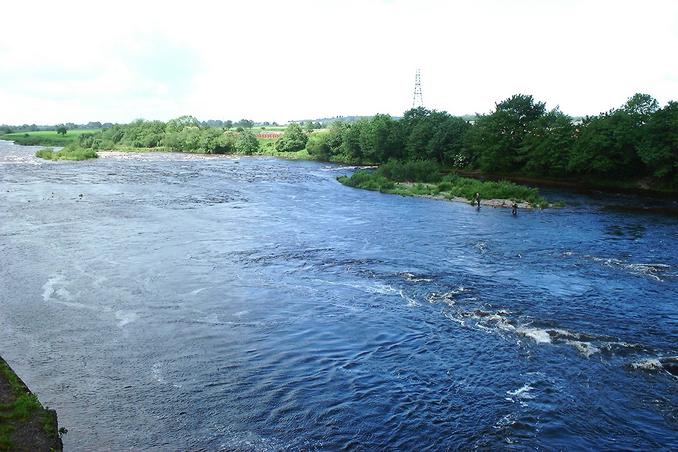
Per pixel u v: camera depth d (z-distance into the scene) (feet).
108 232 158.61
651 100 260.62
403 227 170.71
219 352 81.10
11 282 111.34
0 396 62.08
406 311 96.58
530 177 303.27
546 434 59.41
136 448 57.62
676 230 165.27
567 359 76.79
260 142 596.70
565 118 294.87
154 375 73.97
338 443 58.34
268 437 59.62
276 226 171.22
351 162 423.23
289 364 77.25
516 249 141.28
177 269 121.80
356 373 74.28
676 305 98.78
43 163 395.96
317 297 104.37
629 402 65.72
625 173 268.62
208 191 254.06
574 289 107.96
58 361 77.61
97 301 101.40
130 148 597.11
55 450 53.52
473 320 91.97
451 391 68.80
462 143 337.52
